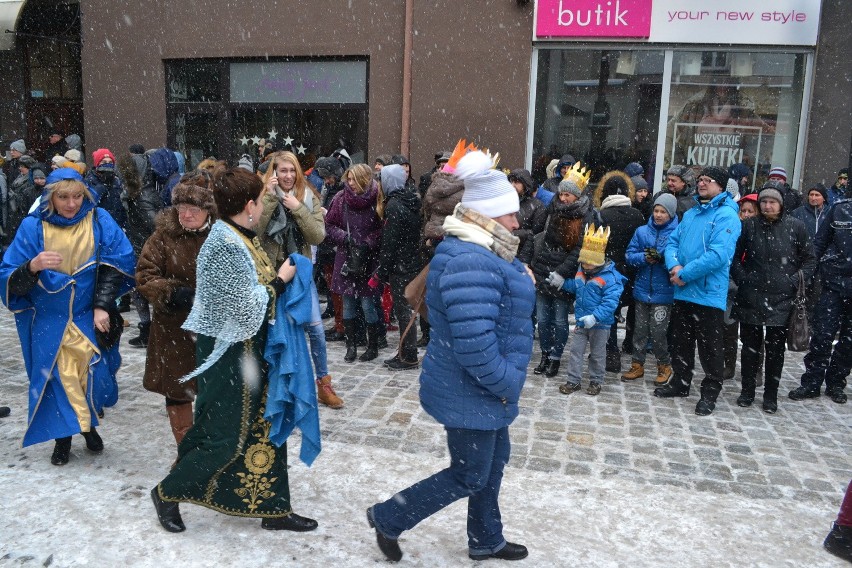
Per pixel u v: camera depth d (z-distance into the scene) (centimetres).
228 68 1066
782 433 483
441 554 315
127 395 514
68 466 393
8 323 727
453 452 284
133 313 776
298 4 1007
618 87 932
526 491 378
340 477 388
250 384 303
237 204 298
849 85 868
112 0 1091
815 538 340
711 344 511
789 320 507
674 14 888
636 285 579
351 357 617
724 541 334
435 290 276
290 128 1056
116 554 307
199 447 311
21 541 315
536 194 709
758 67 899
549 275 569
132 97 1112
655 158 939
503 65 940
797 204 762
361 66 1007
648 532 339
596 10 903
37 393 376
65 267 379
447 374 275
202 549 313
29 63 1263
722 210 500
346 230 596
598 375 549
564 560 313
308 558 309
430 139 977
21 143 1017
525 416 500
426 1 947
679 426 489
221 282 286
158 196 681
